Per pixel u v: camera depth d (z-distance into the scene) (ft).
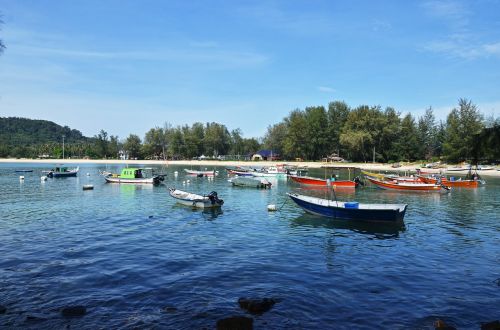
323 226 91.50
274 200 140.77
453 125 347.15
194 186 200.75
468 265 61.11
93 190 174.40
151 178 206.80
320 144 465.88
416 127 451.94
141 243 72.64
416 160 427.74
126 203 128.98
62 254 64.44
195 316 41.24
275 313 42.14
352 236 81.61
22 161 546.67
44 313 41.88
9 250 66.64
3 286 49.62
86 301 45.14
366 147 422.82
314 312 42.63
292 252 67.72
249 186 200.13
